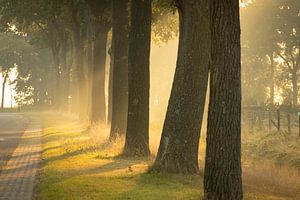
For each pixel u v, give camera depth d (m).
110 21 38.62
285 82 105.50
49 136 34.06
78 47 53.50
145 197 12.61
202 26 16.56
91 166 18.64
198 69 16.62
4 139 33.25
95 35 39.28
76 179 15.42
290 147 25.81
